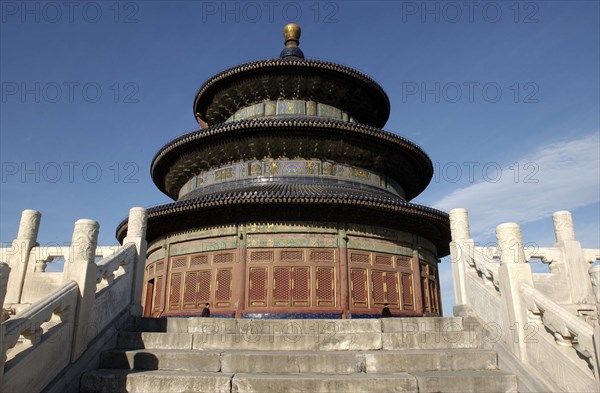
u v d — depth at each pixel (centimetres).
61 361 1045
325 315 2555
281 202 2575
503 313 1205
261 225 2728
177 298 2794
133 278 1490
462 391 1043
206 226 2831
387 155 3284
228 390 1020
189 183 3481
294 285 2628
